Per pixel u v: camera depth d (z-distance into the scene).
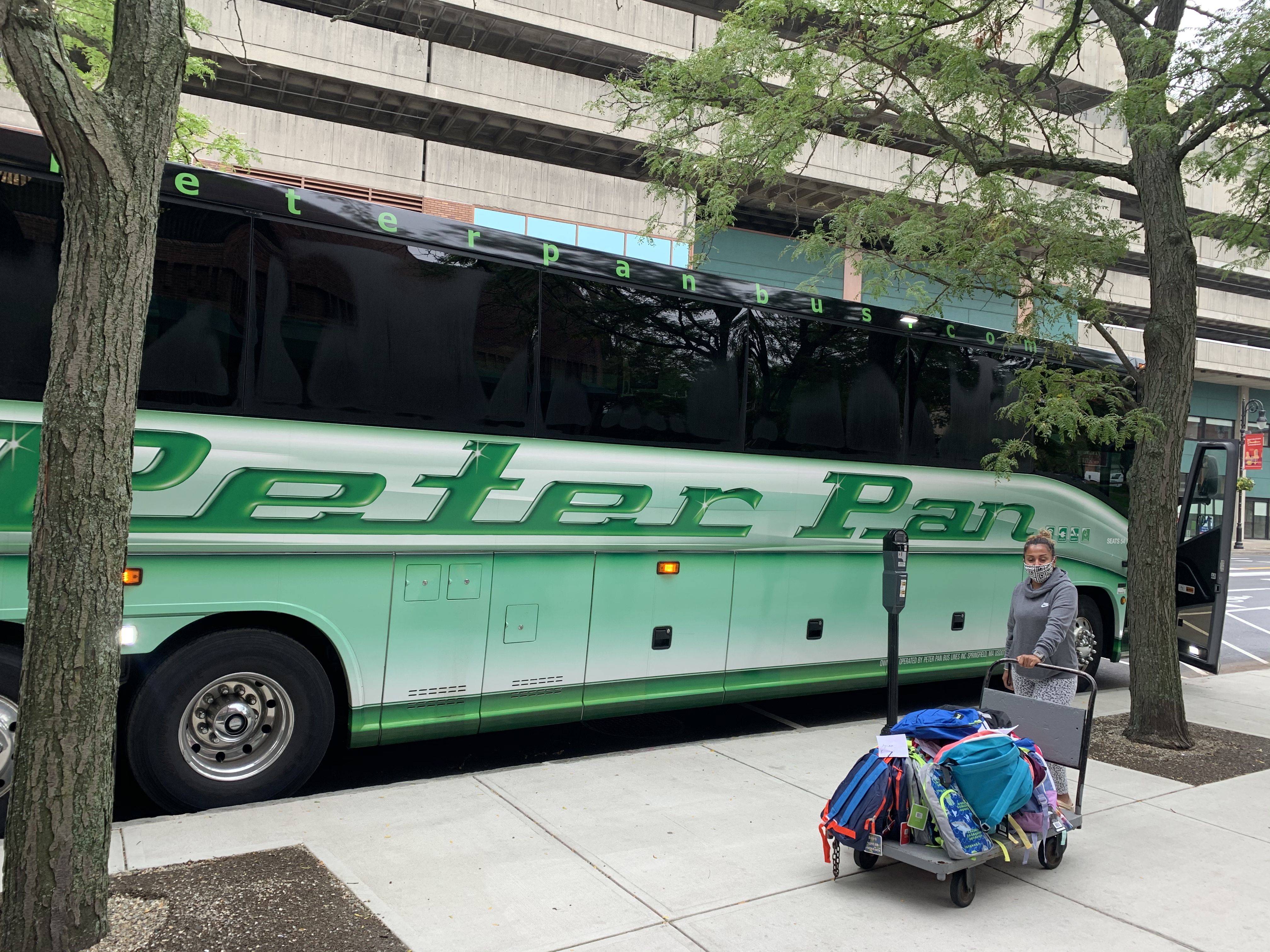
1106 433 8.00
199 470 5.30
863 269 9.08
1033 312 9.00
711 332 7.47
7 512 4.75
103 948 3.54
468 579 6.26
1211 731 8.62
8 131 4.84
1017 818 4.90
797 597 8.02
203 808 5.41
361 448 5.81
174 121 3.54
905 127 9.14
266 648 5.56
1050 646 5.59
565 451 6.65
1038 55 19.36
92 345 3.32
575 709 6.78
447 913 4.16
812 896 4.59
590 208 22.70
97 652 3.41
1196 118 7.81
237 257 5.47
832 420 8.22
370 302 5.89
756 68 9.04
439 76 21.66
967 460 9.21
